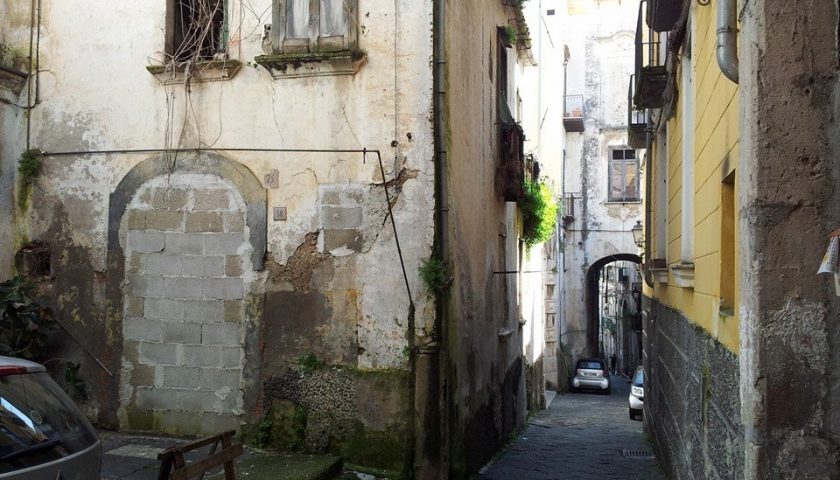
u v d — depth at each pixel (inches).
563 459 450.9
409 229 301.3
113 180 331.6
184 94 325.7
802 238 154.6
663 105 406.6
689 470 281.1
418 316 299.1
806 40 155.8
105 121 333.4
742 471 169.0
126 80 332.2
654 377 493.4
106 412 326.3
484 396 416.2
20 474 134.8
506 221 529.3
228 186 319.6
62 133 338.0
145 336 324.8
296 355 309.7
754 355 156.7
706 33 243.0
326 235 309.3
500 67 505.7
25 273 337.4
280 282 313.1
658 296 465.7
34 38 342.0
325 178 310.2
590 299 1172.5
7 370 152.8
